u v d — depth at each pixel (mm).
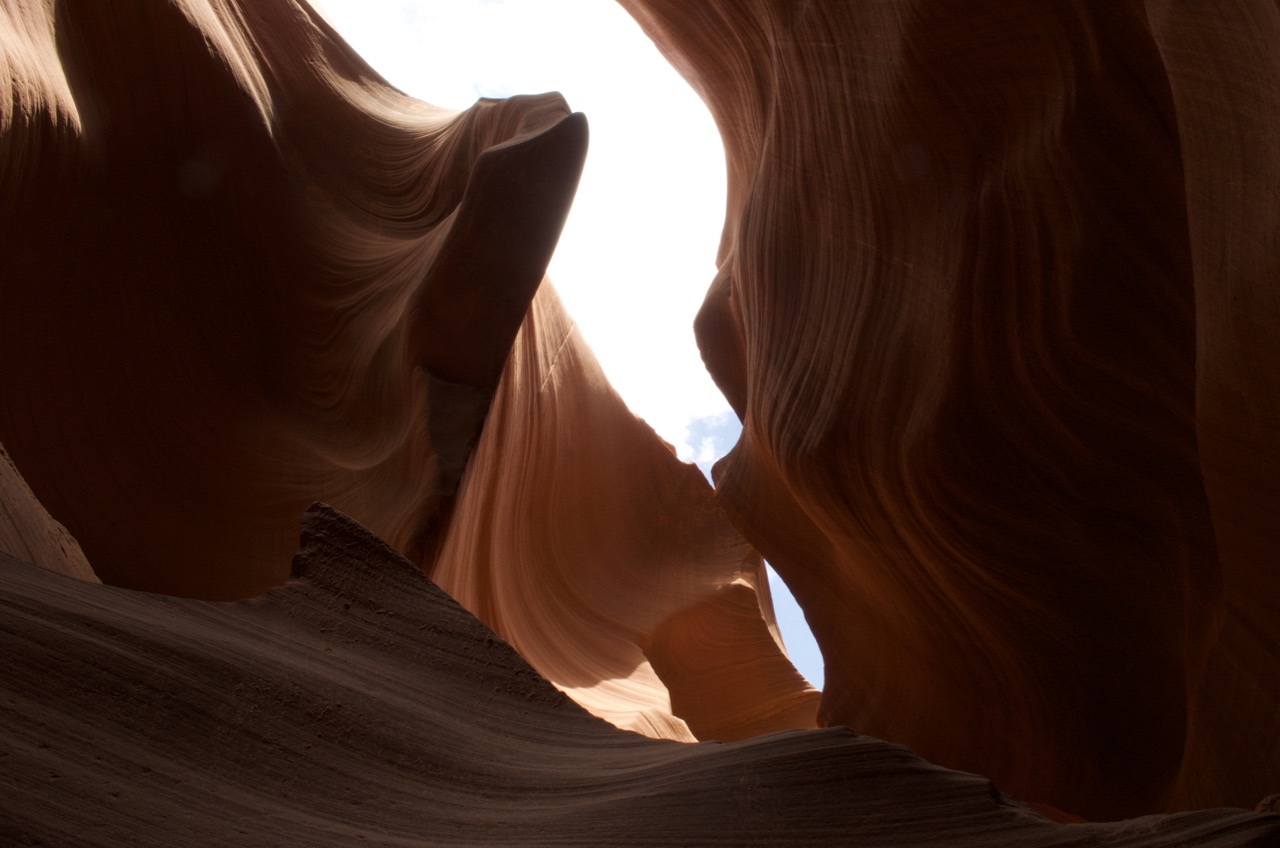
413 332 10266
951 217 6617
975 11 5906
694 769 1961
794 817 1706
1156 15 4418
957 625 8109
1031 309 6117
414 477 9633
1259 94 3824
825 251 8406
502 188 9938
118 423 9922
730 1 9359
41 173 9516
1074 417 6176
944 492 6938
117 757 1633
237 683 2008
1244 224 4008
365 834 1733
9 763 1469
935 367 6785
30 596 1975
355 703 2168
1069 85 5570
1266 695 4402
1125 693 6848
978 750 8633
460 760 2135
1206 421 4414
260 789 1757
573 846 1679
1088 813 7520
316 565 2697
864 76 7129
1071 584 6699
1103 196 5578
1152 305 5629
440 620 2703
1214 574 5695
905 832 1643
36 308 9547
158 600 2301
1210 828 1503
